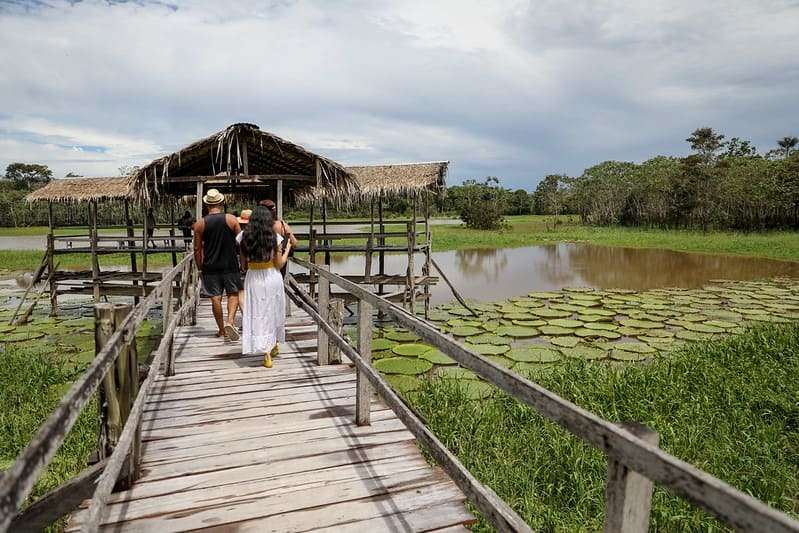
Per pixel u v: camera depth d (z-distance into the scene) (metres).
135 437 2.87
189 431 3.56
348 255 24.61
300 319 7.38
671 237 32.38
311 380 4.68
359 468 3.08
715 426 4.85
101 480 1.92
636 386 5.80
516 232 40.81
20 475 1.10
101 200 12.10
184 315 6.93
